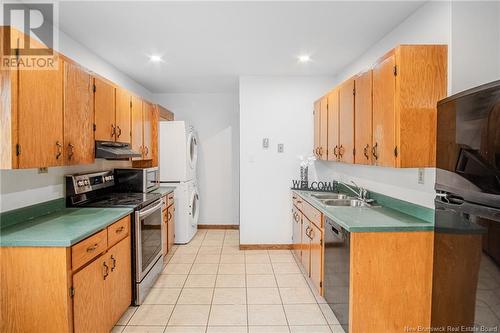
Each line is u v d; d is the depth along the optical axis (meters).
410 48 1.84
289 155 3.96
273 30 2.50
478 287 1.27
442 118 1.55
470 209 1.31
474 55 1.83
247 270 3.29
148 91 4.73
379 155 2.08
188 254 3.81
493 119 1.17
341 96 2.82
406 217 2.13
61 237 1.64
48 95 1.80
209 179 5.07
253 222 4.00
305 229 3.13
